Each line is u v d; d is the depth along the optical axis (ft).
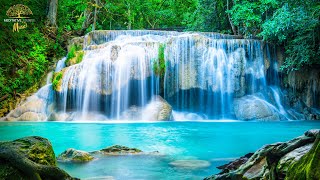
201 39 55.31
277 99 57.31
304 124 44.70
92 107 51.98
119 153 21.90
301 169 8.07
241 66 56.03
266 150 12.31
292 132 35.32
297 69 56.85
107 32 63.31
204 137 31.22
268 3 61.62
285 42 59.98
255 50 57.52
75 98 51.62
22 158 12.22
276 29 54.54
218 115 54.80
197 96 54.85
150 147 25.14
